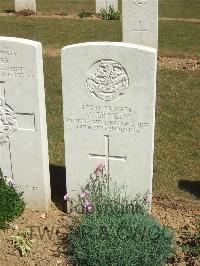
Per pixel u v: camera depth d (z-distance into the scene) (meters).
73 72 2.26
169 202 2.60
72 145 2.40
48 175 2.53
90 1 9.35
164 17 7.84
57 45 5.93
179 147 3.22
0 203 2.37
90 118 2.33
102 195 2.34
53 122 3.59
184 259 2.16
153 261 2.04
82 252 2.09
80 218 2.33
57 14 7.82
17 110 2.39
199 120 3.63
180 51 5.62
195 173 2.90
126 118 2.29
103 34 6.51
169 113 3.76
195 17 7.82
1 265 2.17
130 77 2.21
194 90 4.27
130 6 5.00
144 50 2.15
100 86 2.26
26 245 2.24
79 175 2.45
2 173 2.55
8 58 2.30
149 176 2.37
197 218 2.39
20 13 7.70
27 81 2.32
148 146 2.31
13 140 2.46
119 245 2.05
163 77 4.62
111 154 2.37
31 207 2.57
